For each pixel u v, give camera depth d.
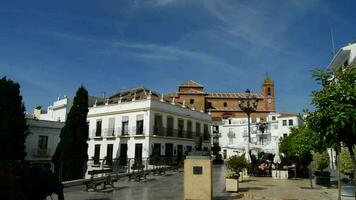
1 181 6.93
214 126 74.69
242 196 13.91
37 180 8.59
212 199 12.77
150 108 40.03
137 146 40.25
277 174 22.84
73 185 17.56
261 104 82.69
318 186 17.55
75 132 28.75
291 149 21.84
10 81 28.19
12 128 26.62
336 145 8.59
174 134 44.34
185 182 12.05
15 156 26.38
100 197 13.44
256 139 69.50
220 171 32.47
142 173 22.72
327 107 8.50
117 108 43.69
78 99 29.67
